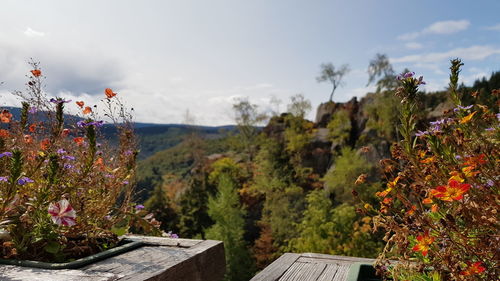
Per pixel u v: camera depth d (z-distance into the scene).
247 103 59.06
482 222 1.59
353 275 2.34
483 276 1.64
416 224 1.71
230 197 31.34
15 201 2.76
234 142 60.88
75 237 2.98
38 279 2.14
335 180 34.12
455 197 1.53
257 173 45.62
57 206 2.62
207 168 53.34
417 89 1.85
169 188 56.00
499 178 1.77
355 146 40.78
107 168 3.29
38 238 2.64
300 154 44.84
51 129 3.25
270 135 54.47
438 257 1.74
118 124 3.45
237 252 29.98
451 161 1.78
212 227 31.73
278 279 2.43
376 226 1.85
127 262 2.53
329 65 54.19
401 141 1.91
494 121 2.05
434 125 1.94
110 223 3.31
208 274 2.87
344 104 48.31
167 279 2.35
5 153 2.61
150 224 3.79
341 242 23.06
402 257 1.86
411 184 1.84
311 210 26.48
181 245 3.01
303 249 24.33
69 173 3.11
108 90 3.44
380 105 39.22
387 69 40.50
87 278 2.17
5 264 2.46
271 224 32.41
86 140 3.39
